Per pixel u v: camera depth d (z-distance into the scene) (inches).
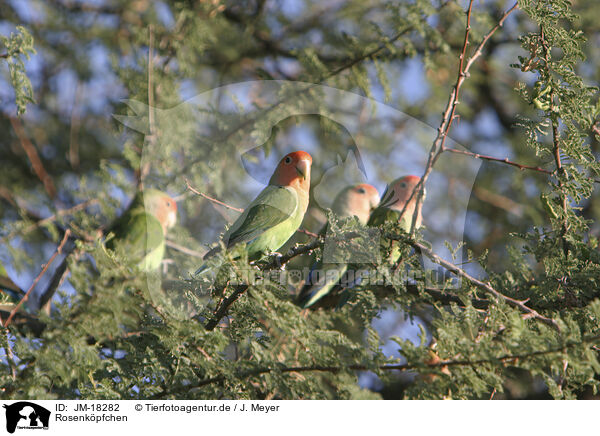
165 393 172.6
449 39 325.7
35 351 157.3
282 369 163.3
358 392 159.0
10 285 229.8
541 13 189.0
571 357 139.7
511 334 157.9
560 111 191.6
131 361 181.5
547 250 200.8
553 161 213.5
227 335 206.4
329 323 175.3
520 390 268.2
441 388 152.9
